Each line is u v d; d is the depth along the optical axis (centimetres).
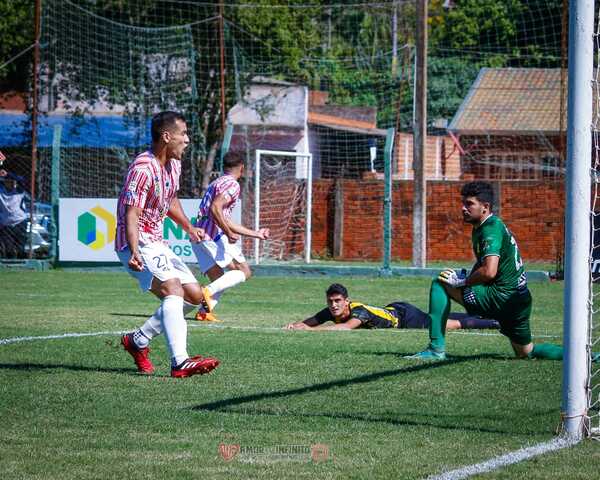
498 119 9862
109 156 7581
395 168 9675
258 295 4438
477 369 2178
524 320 2303
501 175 9844
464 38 11256
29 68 8588
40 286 4809
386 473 1334
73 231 5922
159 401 1819
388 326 3044
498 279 2280
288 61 9400
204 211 3362
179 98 8281
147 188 2047
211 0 8638
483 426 1625
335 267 5738
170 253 2112
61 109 8450
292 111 8944
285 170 7450
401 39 11838
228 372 2139
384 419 1673
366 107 10412
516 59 10931
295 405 1786
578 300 1516
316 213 7381
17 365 2227
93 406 1772
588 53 1488
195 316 3366
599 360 2333
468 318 3053
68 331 2894
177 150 2084
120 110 8538
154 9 8488
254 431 1586
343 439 1534
